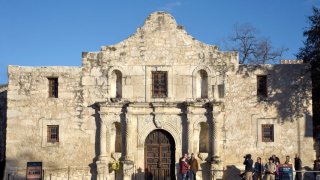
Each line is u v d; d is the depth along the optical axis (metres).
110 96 39.72
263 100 39.41
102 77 39.88
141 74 39.91
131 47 40.09
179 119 39.66
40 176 35.06
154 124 39.59
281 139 39.09
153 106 39.38
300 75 39.47
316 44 39.50
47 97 39.69
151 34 40.19
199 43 40.09
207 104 39.12
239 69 39.69
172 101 39.53
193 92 39.69
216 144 38.59
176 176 38.94
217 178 38.19
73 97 39.75
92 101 39.72
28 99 39.59
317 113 43.25
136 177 39.19
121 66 39.94
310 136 39.03
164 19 40.31
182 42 40.16
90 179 39.12
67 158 39.28
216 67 39.78
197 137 39.38
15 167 38.97
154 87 40.06
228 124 39.22
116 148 40.16
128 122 39.03
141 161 39.38
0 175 44.66
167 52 40.06
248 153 38.97
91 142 39.44
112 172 39.06
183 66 39.94
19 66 39.75
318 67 39.59
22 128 39.38
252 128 39.22
